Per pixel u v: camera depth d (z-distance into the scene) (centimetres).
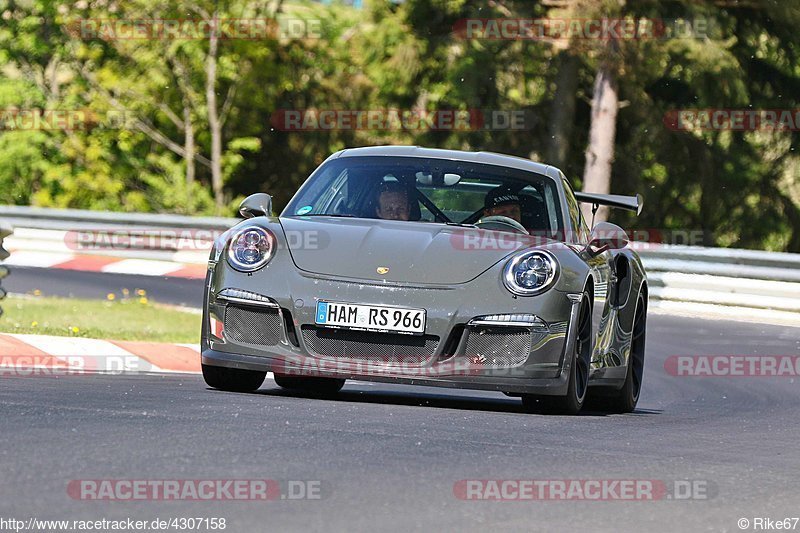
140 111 10262
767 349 4153
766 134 10056
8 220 6206
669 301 5466
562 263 2291
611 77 8419
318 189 2573
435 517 1289
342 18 10412
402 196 2519
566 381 2250
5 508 1212
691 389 3338
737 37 9562
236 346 2255
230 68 10025
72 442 1560
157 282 5447
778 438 2178
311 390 2714
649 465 1706
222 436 1672
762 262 5256
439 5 9750
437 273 2228
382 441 1723
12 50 10688
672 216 10088
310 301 2205
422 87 9888
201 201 10088
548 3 8388
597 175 8475
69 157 10431
